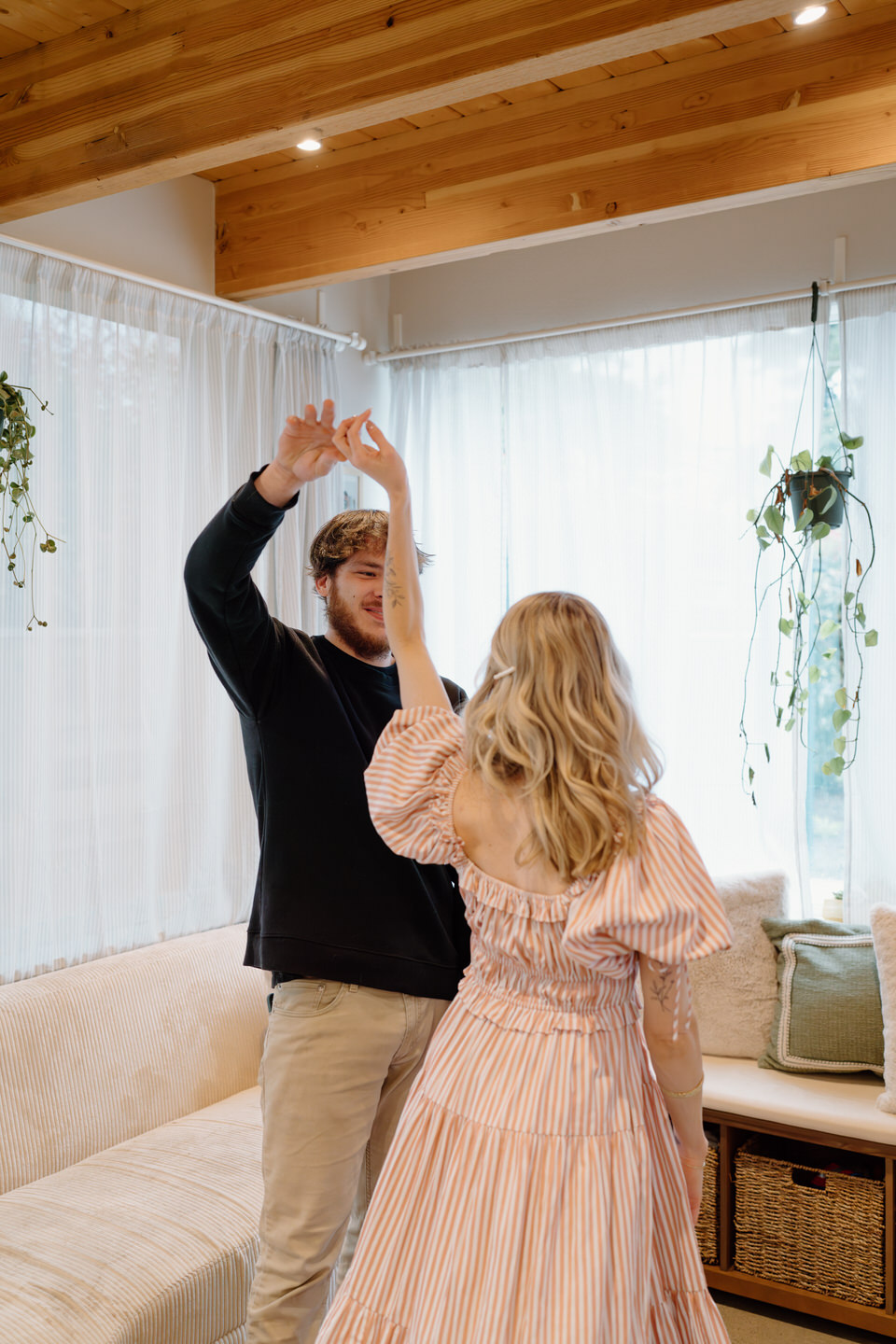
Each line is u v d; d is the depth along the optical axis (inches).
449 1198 57.4
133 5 93.3
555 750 56.1
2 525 107.4
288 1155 71.5
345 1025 71.4
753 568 134.4
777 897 125.8
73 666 115.8
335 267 128.0
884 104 97.0
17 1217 89.2
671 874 55.6
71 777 115.5
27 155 100.7
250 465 138.3
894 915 113.0
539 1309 53.9
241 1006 120.6
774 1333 105.4
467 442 155.7
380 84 82.4
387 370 164.9
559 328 145.5
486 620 153.8
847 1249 104.9
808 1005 115.9
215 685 131.6
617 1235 55.1
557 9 76.7
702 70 106.0
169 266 131.5
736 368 135.0
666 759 139.0
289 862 73.2
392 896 73.0
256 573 139.9
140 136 93.2
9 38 99.0
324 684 75.9
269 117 86.9
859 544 126.9
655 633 139.9
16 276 111.0
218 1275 84.8
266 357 141.2
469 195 119.0
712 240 138.6
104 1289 79.7
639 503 141.6
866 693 126.3
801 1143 116.9
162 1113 110.1
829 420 129.3
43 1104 100.5
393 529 67.2
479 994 61.3
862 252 129.3
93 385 118.3
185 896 128.1
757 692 133.3
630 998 60.4
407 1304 58.6
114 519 120.3
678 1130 60.6
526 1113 56.6
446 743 62.9
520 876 58.5
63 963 114.8
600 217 111.4
